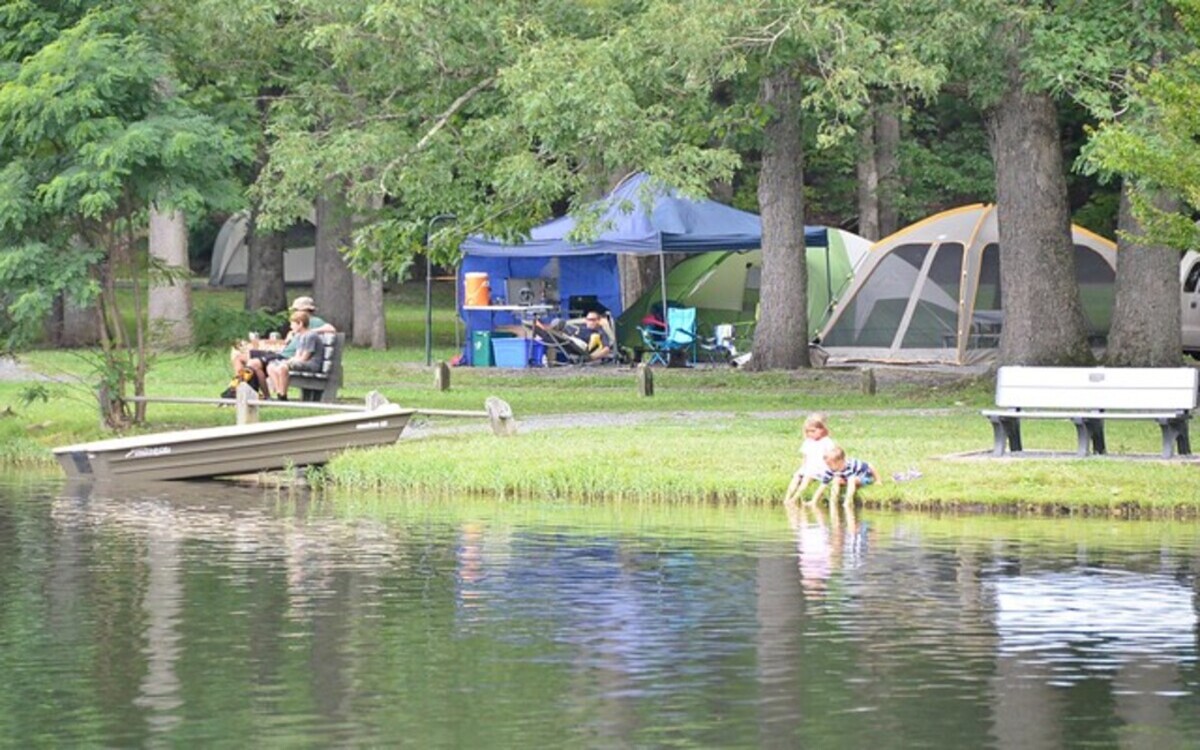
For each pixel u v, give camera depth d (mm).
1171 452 40469
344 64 57875
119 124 50312
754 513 37938
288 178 55219
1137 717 21125
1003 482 38312
